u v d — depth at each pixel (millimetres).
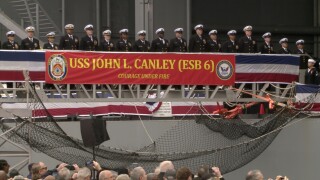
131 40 63219
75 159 41062
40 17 61750
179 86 46219
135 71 42812
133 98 43344
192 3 64500
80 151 40969
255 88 45656
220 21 65375
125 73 42719
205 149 44719
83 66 42219
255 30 65250
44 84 45594
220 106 46188
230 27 65000
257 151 44000
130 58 42750
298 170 45406
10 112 40250
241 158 43719
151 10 57062
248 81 44781
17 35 55906
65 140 40125
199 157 42750
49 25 61688
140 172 25188
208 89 44438
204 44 49031
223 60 43969
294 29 65938
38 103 41969
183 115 46000
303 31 66062
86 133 37031
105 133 37375
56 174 29703
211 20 65125
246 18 66000
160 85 44188
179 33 48844
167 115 45906
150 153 41781
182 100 43781
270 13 66562
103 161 41031
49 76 41844
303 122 45406
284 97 45406
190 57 43500
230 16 65688
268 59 45031
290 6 66875
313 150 45562
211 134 44812
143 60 42906
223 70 43938
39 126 39344
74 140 40375
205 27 64312
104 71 42469
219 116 45438
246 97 46938
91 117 38562
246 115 46750
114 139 44344
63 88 45281
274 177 45125
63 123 43812
